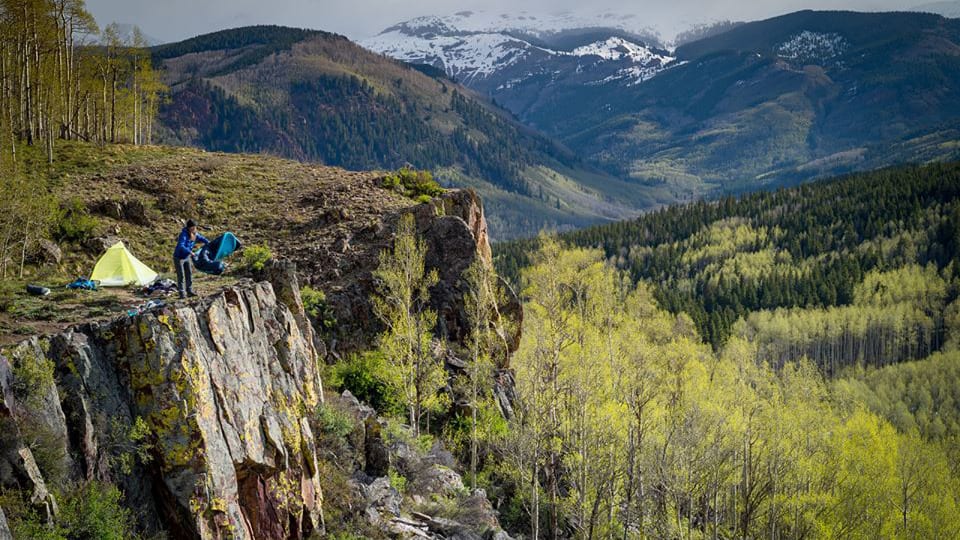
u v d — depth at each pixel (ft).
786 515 191.83
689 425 154.71
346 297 127.03
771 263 590.14
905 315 476.13
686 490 155.63
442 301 136.87
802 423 216.74
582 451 134.00
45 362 53.57
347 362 121.90
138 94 233.14
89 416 55.06
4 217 104.53
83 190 144.97
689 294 542.16
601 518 140.97
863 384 412.98
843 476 200.54
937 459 242.37
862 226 622.95
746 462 179.73
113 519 52.49
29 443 49.90
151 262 122.83
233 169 173.27
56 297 70.95
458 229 141.90
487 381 134.10
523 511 128.16
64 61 200.44
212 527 57.77
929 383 404.98
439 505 96.27
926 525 199.00
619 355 172.04
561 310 165.27
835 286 524.52
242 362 67.10
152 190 151.94
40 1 177.27
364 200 153.69
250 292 74.23
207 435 59.11
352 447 91.30
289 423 69.56
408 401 119.34
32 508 48.26
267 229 142.51
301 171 177.68
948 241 555.28
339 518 74.79
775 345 456.86
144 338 59.31
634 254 638.53
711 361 304.91
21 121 181.57
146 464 57.72
